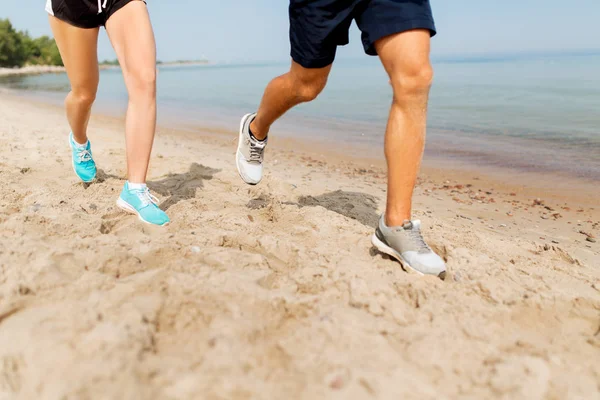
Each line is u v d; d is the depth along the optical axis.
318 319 1.73
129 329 1.49
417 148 2.26
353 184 5.57
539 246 3.20
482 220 4.43
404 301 2.05
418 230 2.36
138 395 1.25
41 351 1.39
